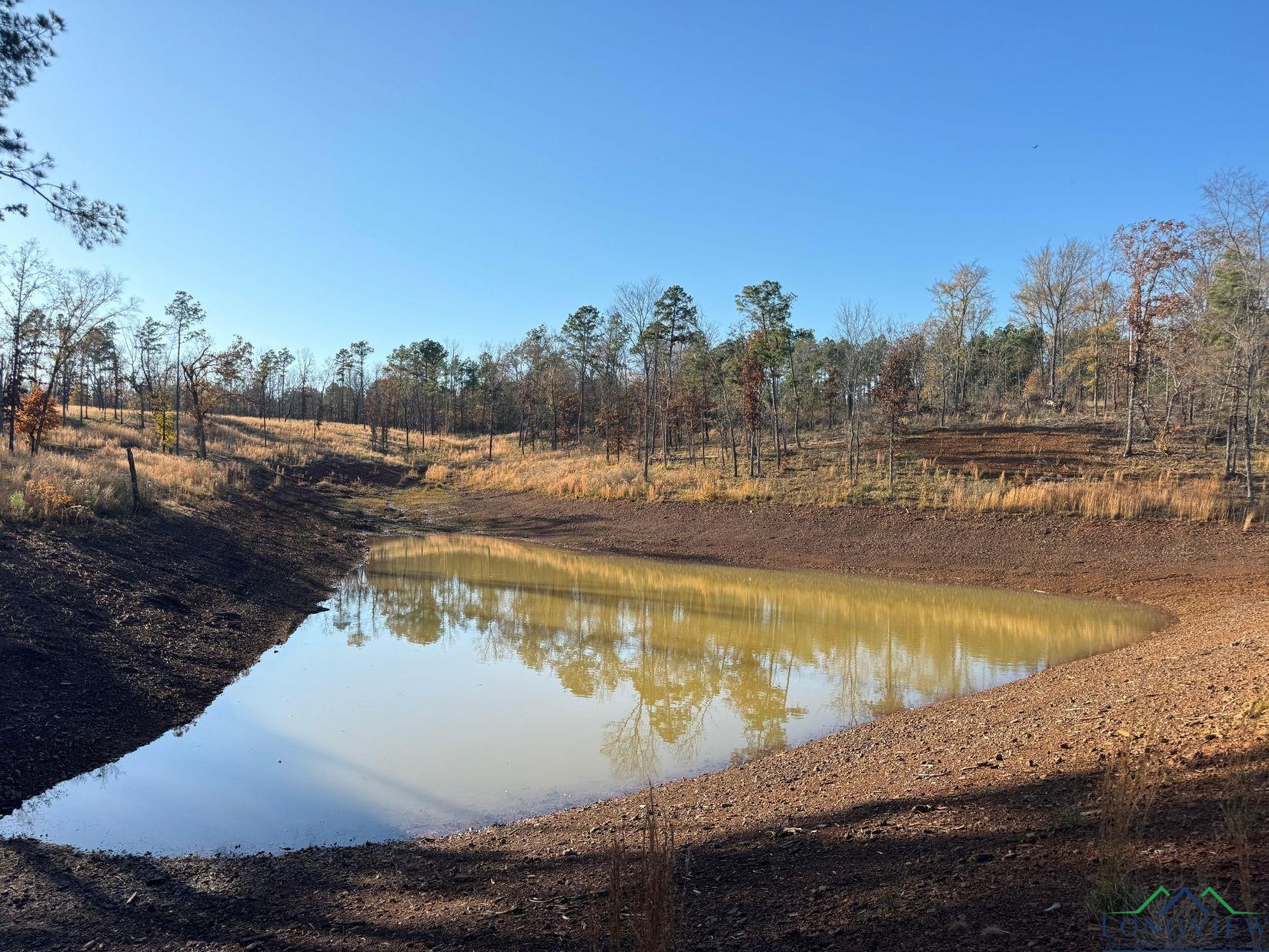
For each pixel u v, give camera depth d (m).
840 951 3.79
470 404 86.19
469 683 12.62
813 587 22.05
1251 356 24.34
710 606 19.34
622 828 6.86
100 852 6.71
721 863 5.63
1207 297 29.02
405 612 18.58
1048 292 49.41
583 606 19.36
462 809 7.88
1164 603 17.83
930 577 22.70
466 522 38.56
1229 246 24.75
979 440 38.41
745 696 11.91
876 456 38.69
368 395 94.25
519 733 10.23
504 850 6.59
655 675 13.12
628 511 34.88
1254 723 6.04
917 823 5.73
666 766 9.08
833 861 5.25
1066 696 9.62
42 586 12.75
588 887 5.36
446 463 59.09
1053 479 30.23
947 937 3.68
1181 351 30.22
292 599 18.98
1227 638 11.30
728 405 46.06
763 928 4.30
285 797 8.14
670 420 47.88
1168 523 22.81
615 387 71.81
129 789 8.25
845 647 15.04
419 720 10.73
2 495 17.36
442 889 5.77
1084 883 3.88
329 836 7.22
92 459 29.02
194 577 17.28
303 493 42.34
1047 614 17.69
